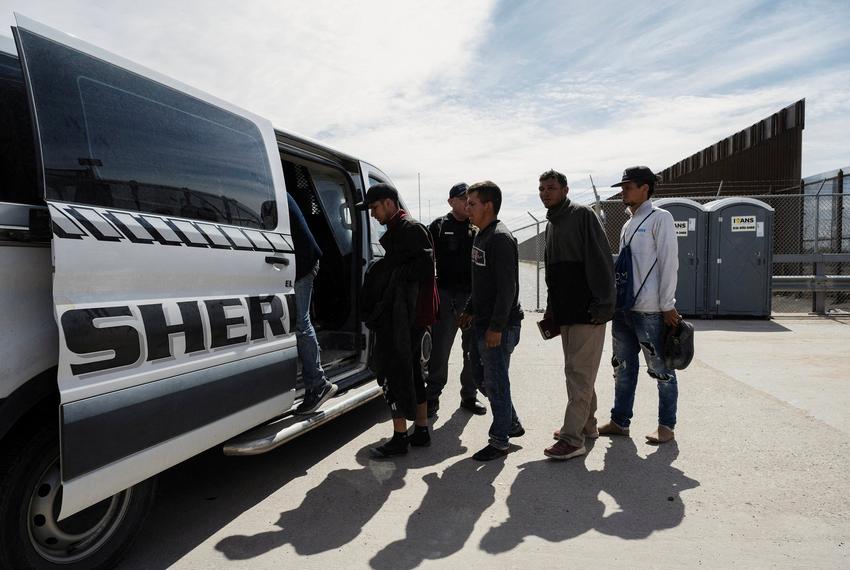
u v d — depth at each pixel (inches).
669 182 729.6
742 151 572.7
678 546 100.7
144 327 89.1
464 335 181.8
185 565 96.7
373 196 141.0
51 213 76.5
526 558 97.5
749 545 100.7
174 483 131.3
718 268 363.9
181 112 104.7
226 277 108.1
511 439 157.8
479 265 140.4
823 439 151.6
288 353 125.3
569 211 138.6
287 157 154.6
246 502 121.0
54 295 76.4
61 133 80.8
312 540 104.7
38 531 81.9
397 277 140.4
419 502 119.9
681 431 160.1
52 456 82.0
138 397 87.9
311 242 139.8
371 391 159.6
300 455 148.6
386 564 96.4
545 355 266.7
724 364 240.8
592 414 155.3
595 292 134.6
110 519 92.6
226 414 107.0
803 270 482.3
